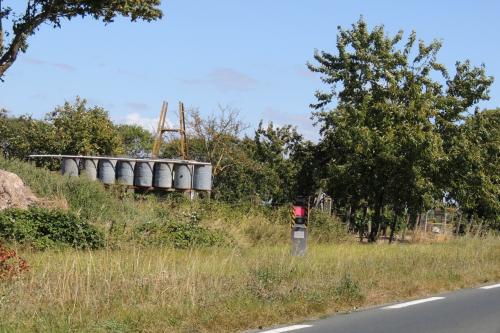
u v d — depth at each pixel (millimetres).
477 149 27641
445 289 13406
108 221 18125
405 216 34812
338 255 16250
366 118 26891
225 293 9930
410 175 26078
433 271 14578
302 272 12477
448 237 30594
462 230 38656
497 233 36531
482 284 14477
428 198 26891
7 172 18609
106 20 21000
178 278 10188
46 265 10781
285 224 23359
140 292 9445
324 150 29578
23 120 48844
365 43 28469
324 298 10656
